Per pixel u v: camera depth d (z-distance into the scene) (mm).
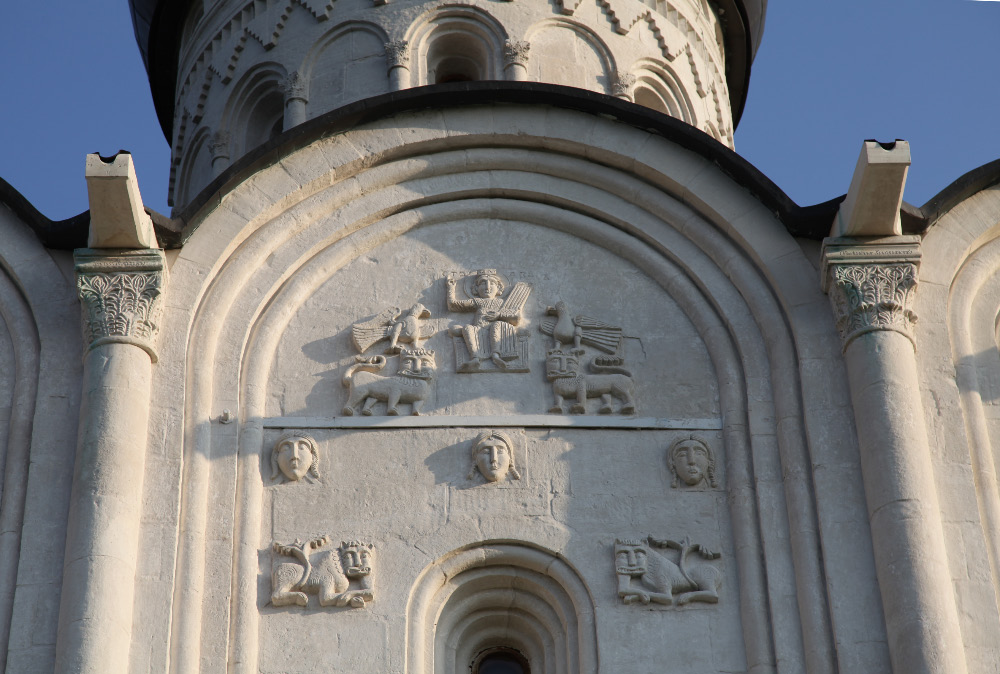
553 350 23000
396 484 21828
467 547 21391
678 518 21594
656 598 20906
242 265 23297
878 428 21406
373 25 28781
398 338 23109
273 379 22703
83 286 22359
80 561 20312
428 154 24406
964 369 22641
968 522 21203
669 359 23016
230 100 29438
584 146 24234
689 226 23812
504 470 21875
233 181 23469
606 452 22125
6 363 22547
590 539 21438
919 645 19766
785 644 20453
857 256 22562
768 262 23203
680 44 30344
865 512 21125
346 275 23734
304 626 20719
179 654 20156
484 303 23453
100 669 19641
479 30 28719
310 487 21750
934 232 23609
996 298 23453
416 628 20828
